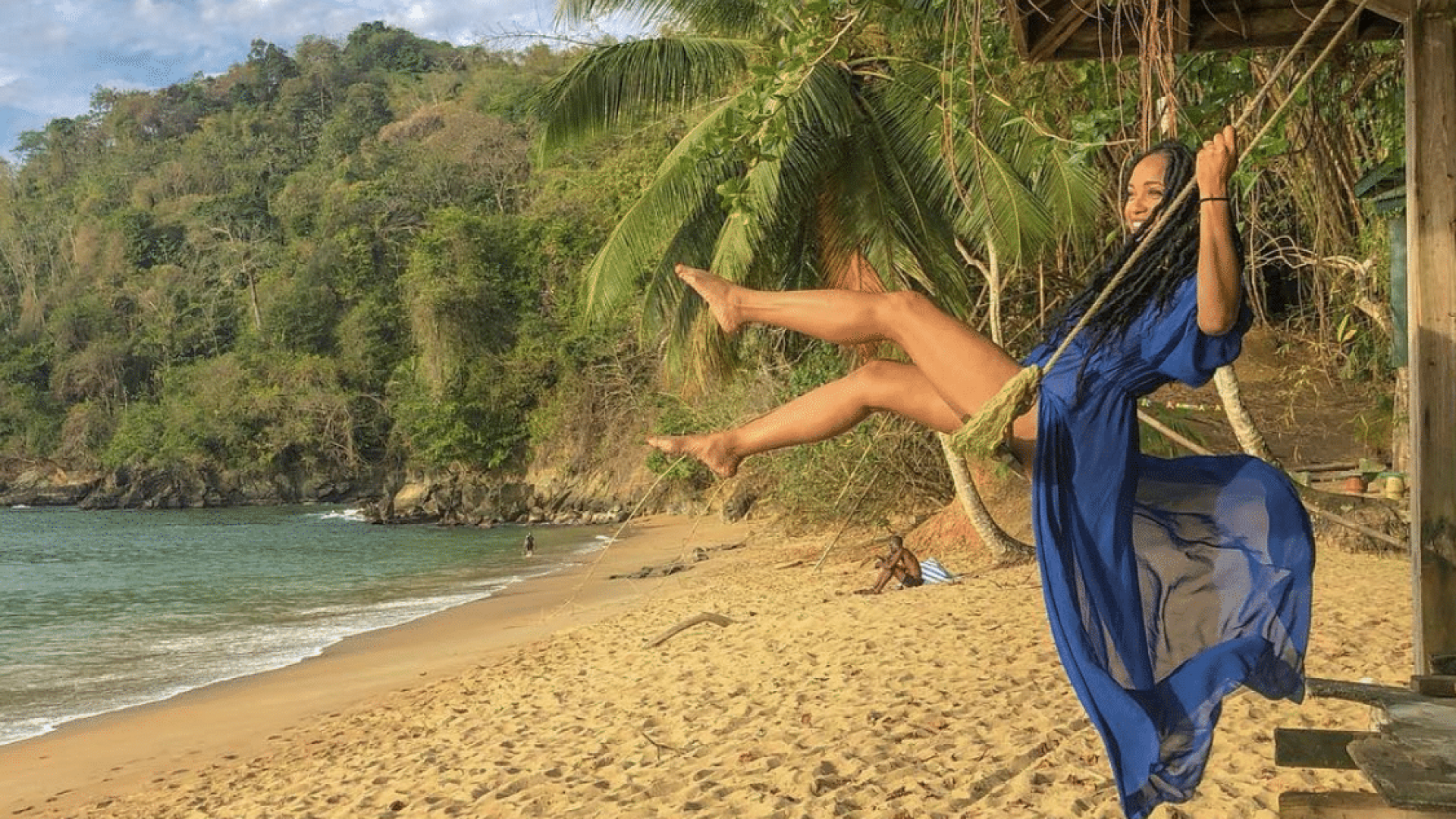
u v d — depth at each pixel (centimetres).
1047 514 281
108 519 6288
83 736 1423
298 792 966
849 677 974
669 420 4116
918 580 1582
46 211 10381
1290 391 1770
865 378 310
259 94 12569
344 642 2080
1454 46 406
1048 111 761
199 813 958
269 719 1436
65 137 12319
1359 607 971
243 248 8344
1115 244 336
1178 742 269
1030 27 526
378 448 6831
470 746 1020
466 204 6962
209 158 10350
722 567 2503
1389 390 1614
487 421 5541
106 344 8012
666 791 729
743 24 1664
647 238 1619
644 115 1716
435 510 5531
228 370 7162
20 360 8325
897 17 1226
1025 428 296
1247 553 284
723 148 714
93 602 2925
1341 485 1318
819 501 2425
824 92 1509
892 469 2239
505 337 5716
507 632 2005
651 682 1144
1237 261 269
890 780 671
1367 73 692
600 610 2122
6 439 7919
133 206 9825
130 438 7325
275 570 3600
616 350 5059
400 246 7062
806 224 1717
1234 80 642
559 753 905
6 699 1677
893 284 1620
